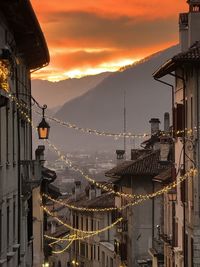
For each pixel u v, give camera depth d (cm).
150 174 6316
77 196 10800
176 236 4703
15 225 3594
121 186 7200
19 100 3806
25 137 4409
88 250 9669
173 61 3994
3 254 3100
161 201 5847
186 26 4616
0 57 2544
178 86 4534
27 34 3466
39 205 5434
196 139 4019
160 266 5475
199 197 4000
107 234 8844
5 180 3172
